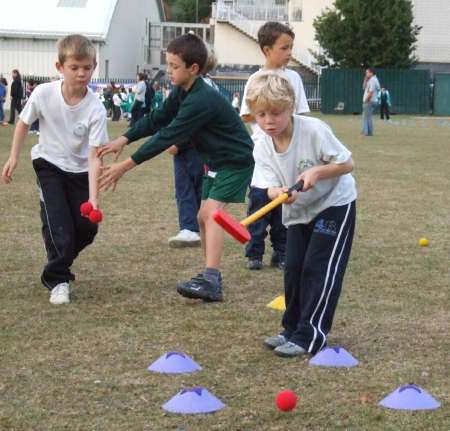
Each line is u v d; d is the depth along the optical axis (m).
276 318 6.17
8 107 48.41
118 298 6.66
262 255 7.84
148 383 4.78
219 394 4.61
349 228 5.40
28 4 49.34
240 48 53.44
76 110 6.44
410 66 49.41
